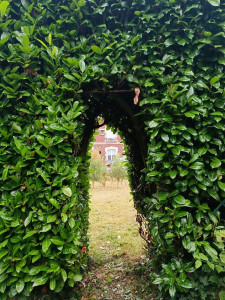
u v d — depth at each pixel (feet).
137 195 8.49
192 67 5.35
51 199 4.64
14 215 4.77
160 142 5.08
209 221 5.13
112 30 5.63
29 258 4.77
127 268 8.07
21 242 4.79
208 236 5.29
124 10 5.43
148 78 5.26
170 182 5.10
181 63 5.20
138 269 7.58
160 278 4.99
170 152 5.17
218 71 5.24
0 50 5.11
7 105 5.16
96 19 5.59
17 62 5.15
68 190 4.69
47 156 4.87
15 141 4.69
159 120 5.03
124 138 9.31
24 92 5.14
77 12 5.31
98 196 26.63
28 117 5.24
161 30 5.23
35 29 5.38
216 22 5.20
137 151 8.62
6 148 5.12
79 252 5.80
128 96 6.70
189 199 5.28
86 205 8.37
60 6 5.24
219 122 5.17
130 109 6.62
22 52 5.20
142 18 5.15
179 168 4.93
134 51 5.32
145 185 7.66
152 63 5.37
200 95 5.32
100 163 36.27
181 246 5.21
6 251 4.69
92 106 7.26
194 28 5.23
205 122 5.03
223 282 4.87
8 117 5.19
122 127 8.50
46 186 4.92
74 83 5.23
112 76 5.47
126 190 32.42
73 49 5.38
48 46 5.41
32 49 5.13
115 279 7.41
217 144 5.01
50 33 5.03
